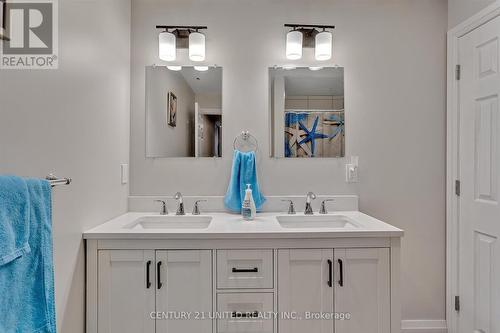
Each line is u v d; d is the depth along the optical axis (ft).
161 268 4.36
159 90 6.23
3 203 2.32
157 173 6.20
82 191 4.22
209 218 5.78
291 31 6.06
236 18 6.29
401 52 6.31
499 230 5.08
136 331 4.35
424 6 6.31
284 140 6.30
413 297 6.28
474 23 5.56
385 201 6.29
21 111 3.04
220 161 6.25
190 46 6.03
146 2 6.23
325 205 6.22
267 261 4.41
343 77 6.31
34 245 2.64
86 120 4.31
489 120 5.28
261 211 6.18
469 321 5.69
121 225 4.80
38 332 2.63
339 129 6.30
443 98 6.31
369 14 6.32
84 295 4.30
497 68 5.10
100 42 4.76
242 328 4.40
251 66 6.28
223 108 6.26
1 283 2.26
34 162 3.20
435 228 6.29
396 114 6.31
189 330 4.38
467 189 5.76
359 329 4.44
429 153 6.30
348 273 4.43
